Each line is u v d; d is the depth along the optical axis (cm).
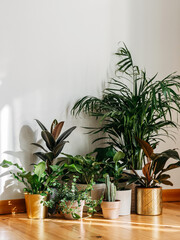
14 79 348
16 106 348
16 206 342
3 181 339
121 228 277
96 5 388
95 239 246
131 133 345
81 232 265
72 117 372
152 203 324
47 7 365
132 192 348
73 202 309
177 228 276
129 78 402
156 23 418
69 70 373
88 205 315
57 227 281
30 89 355
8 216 327
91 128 363
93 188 333
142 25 411
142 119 343
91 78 383
